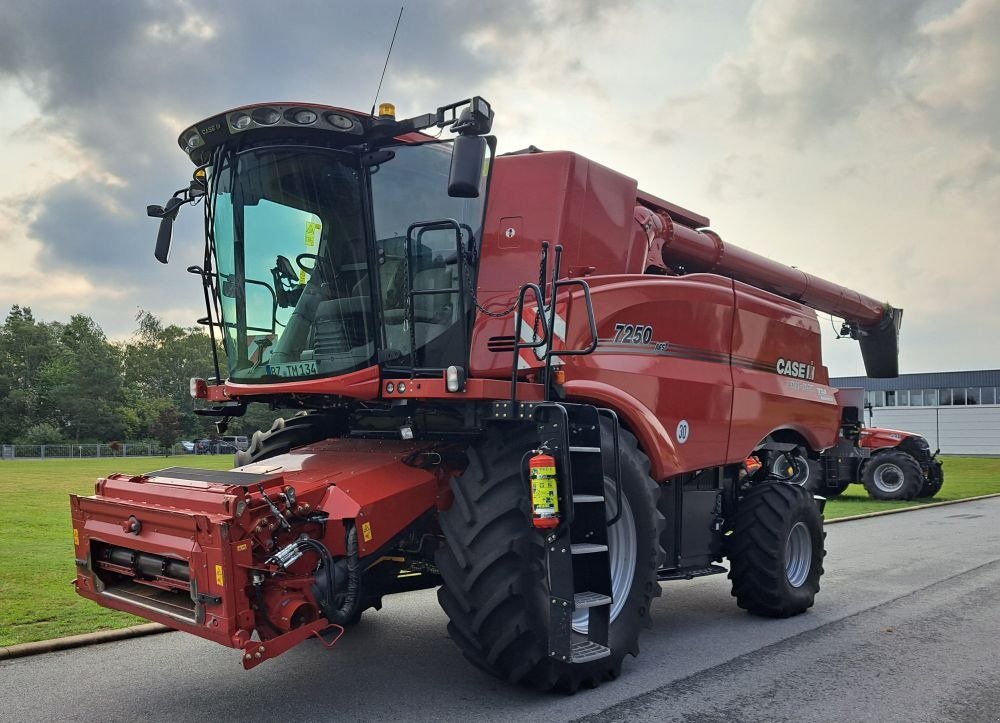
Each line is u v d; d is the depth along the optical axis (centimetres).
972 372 5828
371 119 498
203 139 530
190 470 502
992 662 545
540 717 436
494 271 579
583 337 561
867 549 1080
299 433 627
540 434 456
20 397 9038
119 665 527
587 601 457
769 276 892
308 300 518
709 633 631
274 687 485
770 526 668
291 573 423
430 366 521
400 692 477
